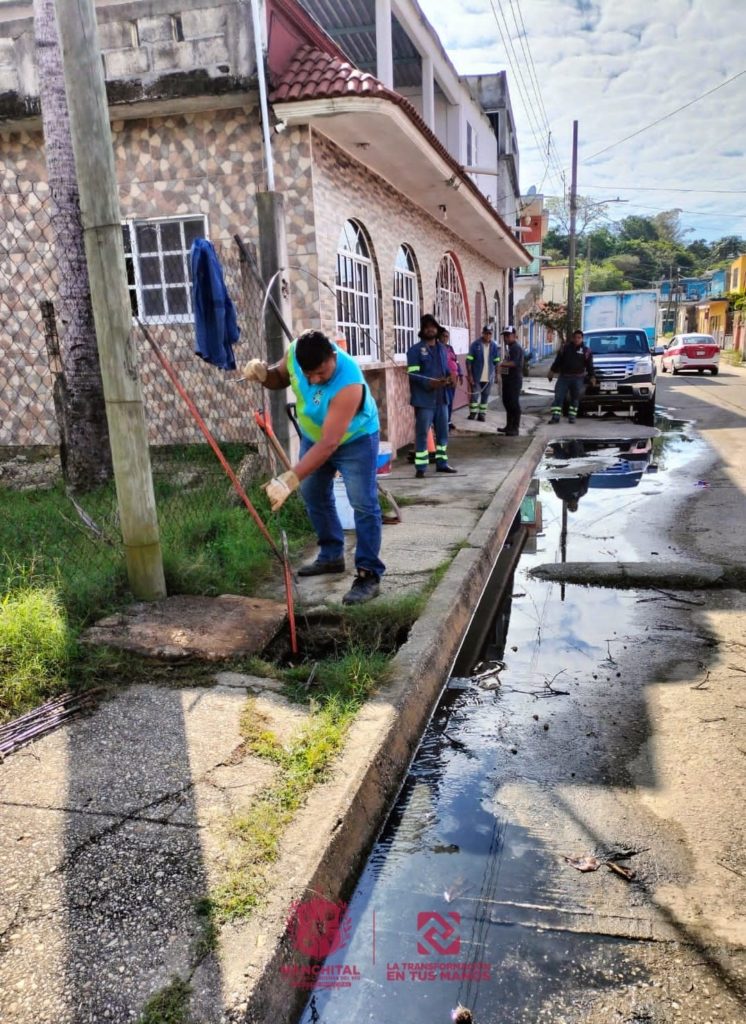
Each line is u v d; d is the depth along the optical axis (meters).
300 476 3.83
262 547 5.22
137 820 2.43
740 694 3.59
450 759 3.13
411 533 5.95
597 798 2.83
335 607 4.21
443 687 3.76
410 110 7.39
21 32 7.03
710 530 6.53
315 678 3.42
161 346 7.67
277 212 6.20
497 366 18.11
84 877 2.18
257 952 1.90
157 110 7.27
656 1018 1.91
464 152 19.00
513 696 3.68
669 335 72.31
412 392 8.52
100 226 3.78
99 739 2.94
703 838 2.57
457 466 9.45
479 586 5.04
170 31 6.79
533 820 2.71
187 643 3.62
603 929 2.20
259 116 7.23
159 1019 1.72
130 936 1.96
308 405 4.18
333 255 8.02
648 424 14.13
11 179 7.85
